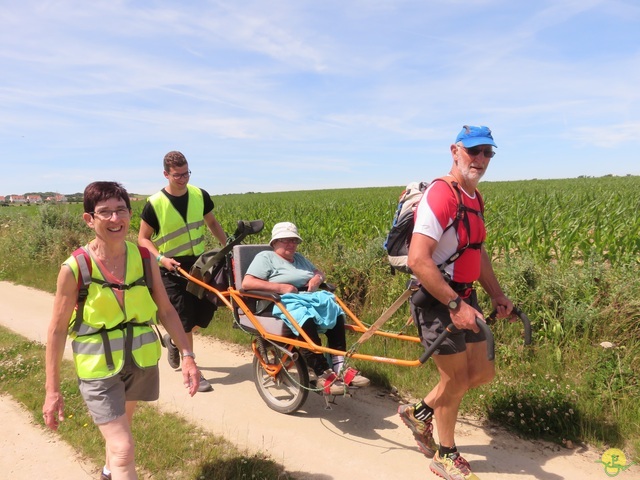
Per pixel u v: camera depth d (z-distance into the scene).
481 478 3.47
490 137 3.12
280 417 4.50
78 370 2.66
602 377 4.29
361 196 31.97
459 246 3.14
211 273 5.25
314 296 4.37
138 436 4.01
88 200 2.64
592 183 31.23
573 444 3.88
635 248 6.74
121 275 2.75
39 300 9.40
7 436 4.14
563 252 7.27
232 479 3.46
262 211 19.28
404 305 6.41
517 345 5.09
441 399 3.43
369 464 3.68
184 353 2.90
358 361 5.34
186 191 5.70
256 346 4.83
